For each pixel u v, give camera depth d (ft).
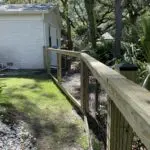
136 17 44.91
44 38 34.58
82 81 14.30
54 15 42.68
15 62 34.94
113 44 35.12
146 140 3.09
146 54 17.10
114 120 5.67
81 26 66.80
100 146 10.89
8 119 13.75
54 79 24.59
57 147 12.00
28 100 18.06
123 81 4.98
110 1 52.21
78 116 15.29
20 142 12.07
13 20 34.17
